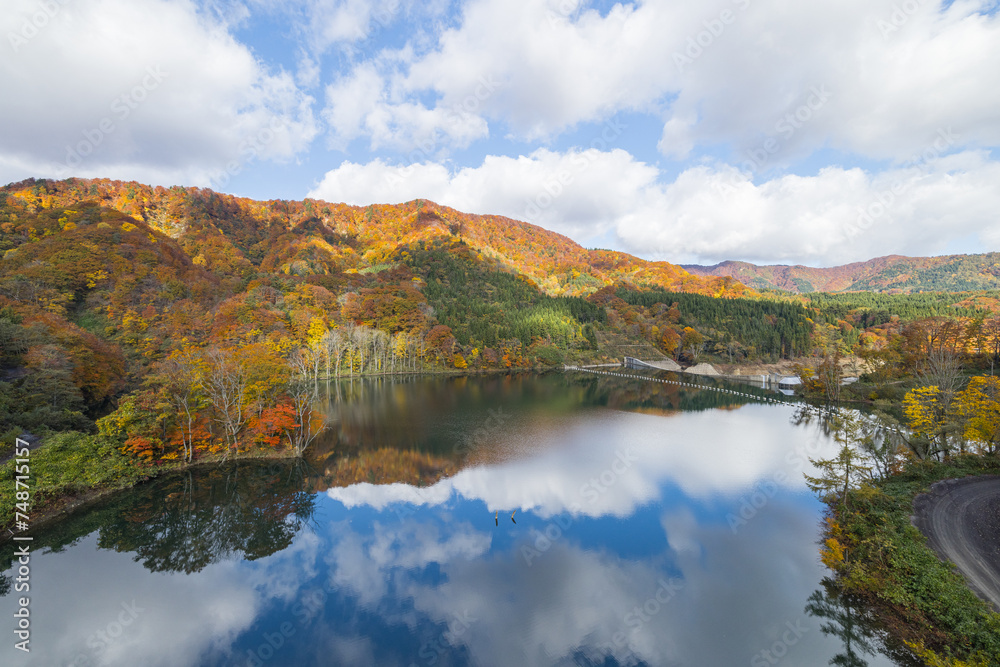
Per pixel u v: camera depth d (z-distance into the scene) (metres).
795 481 50.00
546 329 174.25
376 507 42.94
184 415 51.50
